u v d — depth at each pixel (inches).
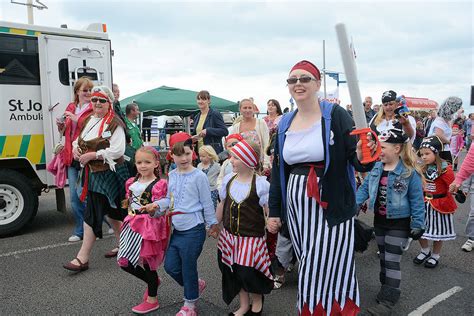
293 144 101.2
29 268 174.1
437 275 168.4
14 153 222.8
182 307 132.6
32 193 226.4
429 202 175.6
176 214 125.5
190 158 129.0
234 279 126.4
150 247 125.7
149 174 133.2
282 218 109.3
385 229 138.7
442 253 197.0
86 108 189.2
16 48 221.6
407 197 134.0
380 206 139.1
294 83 99.0
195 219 126.4
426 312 135.8
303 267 97.2
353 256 98.6
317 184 96.7
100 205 167.0
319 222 97.3
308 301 95.9
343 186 97.3
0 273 168.2
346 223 97.3
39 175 230.5
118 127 166.2
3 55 217.5
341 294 96.7
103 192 163.6
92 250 198.1
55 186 235.5
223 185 131.4
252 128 216.8
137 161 131.8
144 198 128.1
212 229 129.6
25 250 198.1
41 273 168.4
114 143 163.2
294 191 99.8
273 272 141.9
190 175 128.4
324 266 95.8
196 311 131.7
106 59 250.4
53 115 232.7
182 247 125.4
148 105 535.5
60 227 242.7
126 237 131.3
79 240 214.4
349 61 83.6
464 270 174.4
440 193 175.2
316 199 95.9
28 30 223.9
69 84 236.8
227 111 581.6
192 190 127.1
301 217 99.2
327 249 95.8
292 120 105.6
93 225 167.8
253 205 123.0
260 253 122.0
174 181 129.6
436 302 143.3
